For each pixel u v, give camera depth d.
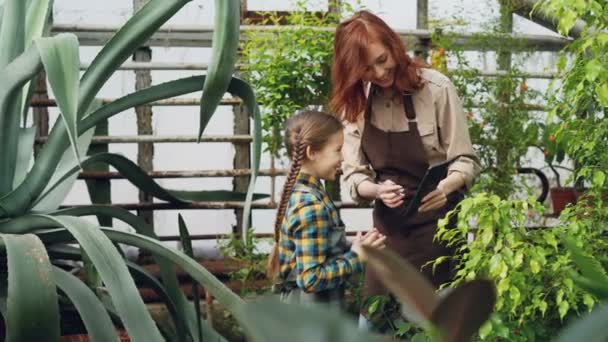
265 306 0.27
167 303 2.97
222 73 2.47
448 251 2.77
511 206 2.46
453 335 0.29
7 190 2.79
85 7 4.28
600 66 2.62
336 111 2.84
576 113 3.00
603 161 2.80
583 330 0.30
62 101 2.21
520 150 4.23
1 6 3.12
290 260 2.45
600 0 2.88
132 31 2.54
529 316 2.56
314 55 3.98
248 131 4.38
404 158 2.78
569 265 2.38
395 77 2.73
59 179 2.92
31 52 2.46
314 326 0.27
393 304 2.71
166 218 4.30
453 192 2.78
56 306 2.14
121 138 4.14
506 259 2.37
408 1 4.52
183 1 2.52
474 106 4.25
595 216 2.70
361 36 2.67
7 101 2.57
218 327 3.71
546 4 2.94
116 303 2.19
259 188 4.38
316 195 2.42
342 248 2.46
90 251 2.27
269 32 4.24
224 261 3.96
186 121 4.37
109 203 4.04
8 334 2.08
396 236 2.77
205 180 4.43
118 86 4.33
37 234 2.79
